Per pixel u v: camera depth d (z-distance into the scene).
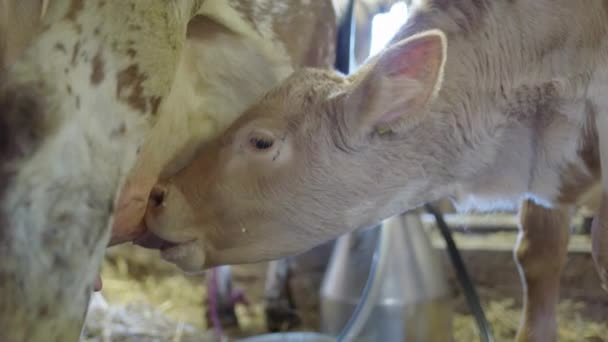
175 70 0.81
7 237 0.67
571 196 1.17
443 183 1.11
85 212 0.71
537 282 1.37
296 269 2.37
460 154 1.09
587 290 1.90
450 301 1.44
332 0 1.47
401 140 1.04
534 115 1.10
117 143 0.74
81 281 0.70
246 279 2.54
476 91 1.08
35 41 0.72
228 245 1.05
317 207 1.05
